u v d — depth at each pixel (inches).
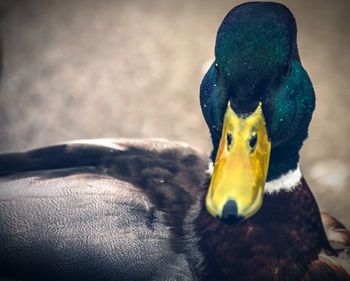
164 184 37.4
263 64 35.5
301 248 36.7
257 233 36.5
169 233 36.6
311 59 57.9
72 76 56.1
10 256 36.6
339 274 36.7
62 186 37.3
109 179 37.5
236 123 35.4
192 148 38.6
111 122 51.3
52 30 61.9
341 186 45.8
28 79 55.7
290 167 36.9
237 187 34.8
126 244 36.4
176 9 65.6
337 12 63.7
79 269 36.3
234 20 35.7
